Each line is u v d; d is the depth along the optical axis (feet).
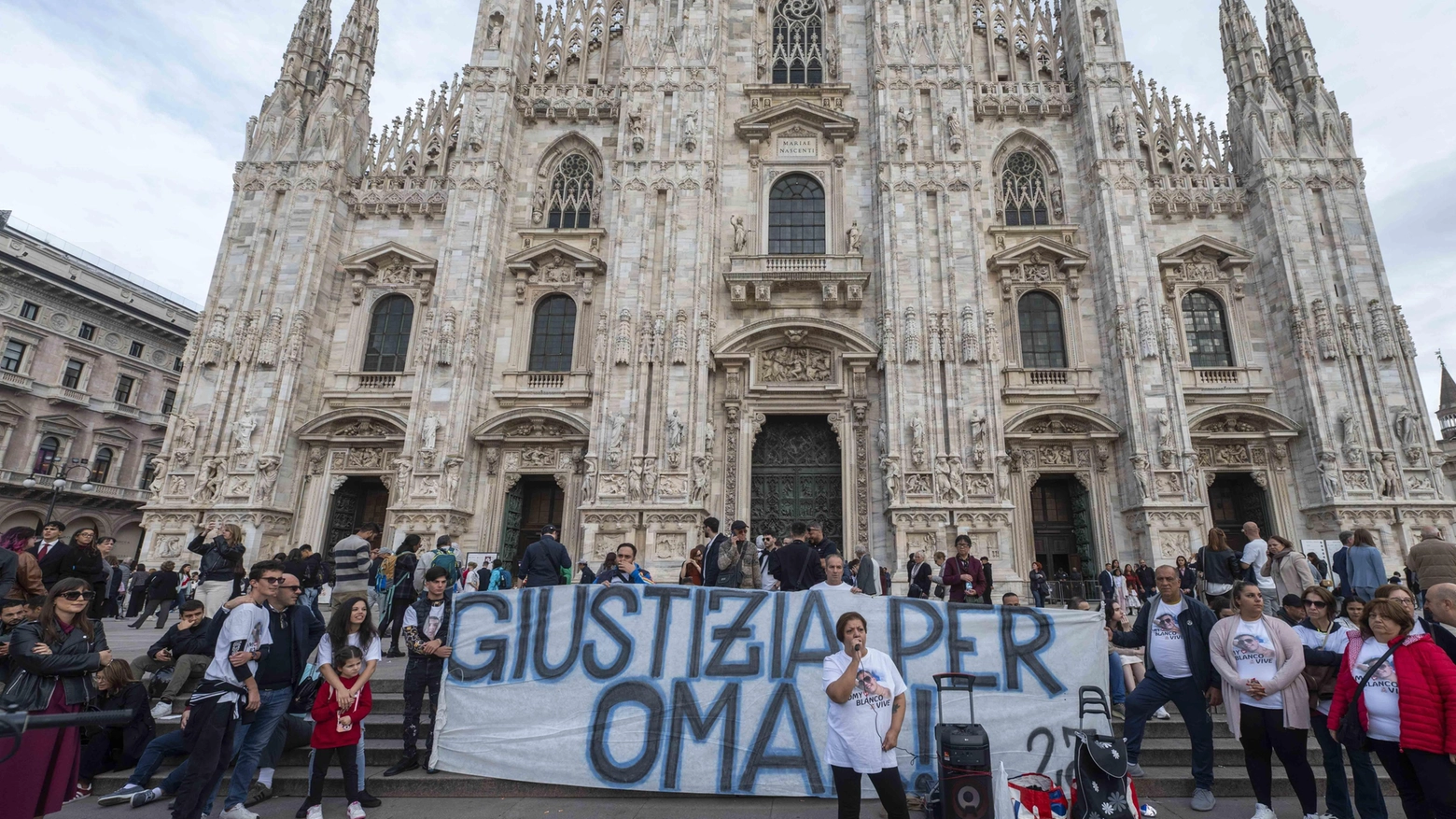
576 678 34.35
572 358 101.71
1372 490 86.89
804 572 40.60
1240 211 102.32
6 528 156.97
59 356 168.76
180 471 94.27
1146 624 33.24
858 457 93.71
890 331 93.66
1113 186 99.04
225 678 27.09
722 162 107.14
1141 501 87.10
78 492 167.94
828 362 97.76
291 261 102.37
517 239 108.06
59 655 24.72
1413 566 37.52
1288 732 27.73
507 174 107.55
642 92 104.99
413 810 31.04
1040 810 25.16
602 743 33.09
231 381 98.12
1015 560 87.71
